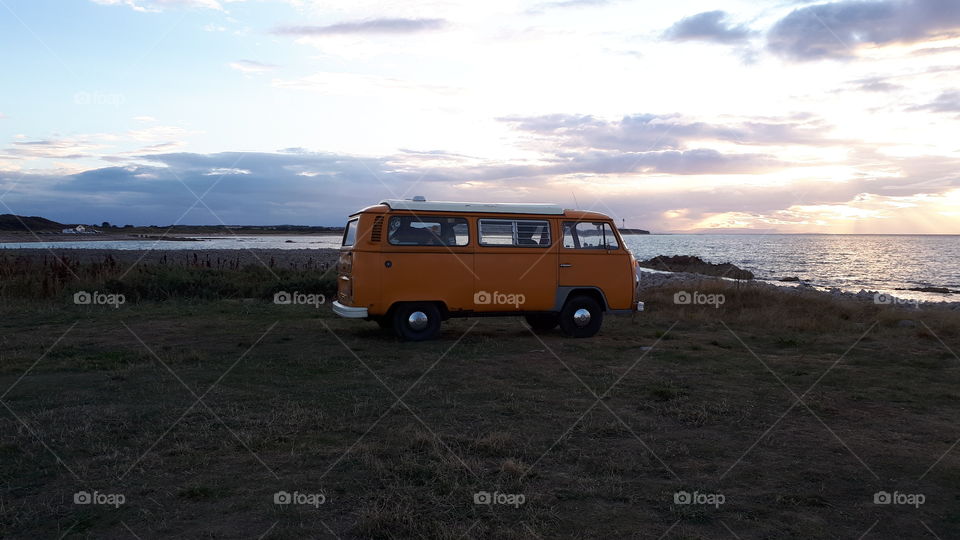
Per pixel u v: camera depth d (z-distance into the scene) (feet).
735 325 44.04
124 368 27.78
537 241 37.40
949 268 169.37
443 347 33.86
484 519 13.15
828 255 245.45
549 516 13.33
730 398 23.58
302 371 27.55
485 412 21.25
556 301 37.60
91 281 56.75
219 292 57.93
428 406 21.94
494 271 36.42
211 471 15.66
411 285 35.04
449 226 35.83
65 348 32.14
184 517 13.12
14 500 13.88
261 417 20.25
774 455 17.47
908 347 35.76
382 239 34.68
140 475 15.37
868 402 23.49
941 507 14.21
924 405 23.12
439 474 15.49
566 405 22.24
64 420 19.72
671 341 36.99
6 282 54.80
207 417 20.21
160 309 48.93
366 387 24.68
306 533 12.46
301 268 84.43
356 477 15.34
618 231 39.22
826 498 14.60
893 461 17.12
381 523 12.67
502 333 39.70
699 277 91.81
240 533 12.44
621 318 47.24
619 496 14.43
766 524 13.19
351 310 34.40
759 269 155.02
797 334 40.32
